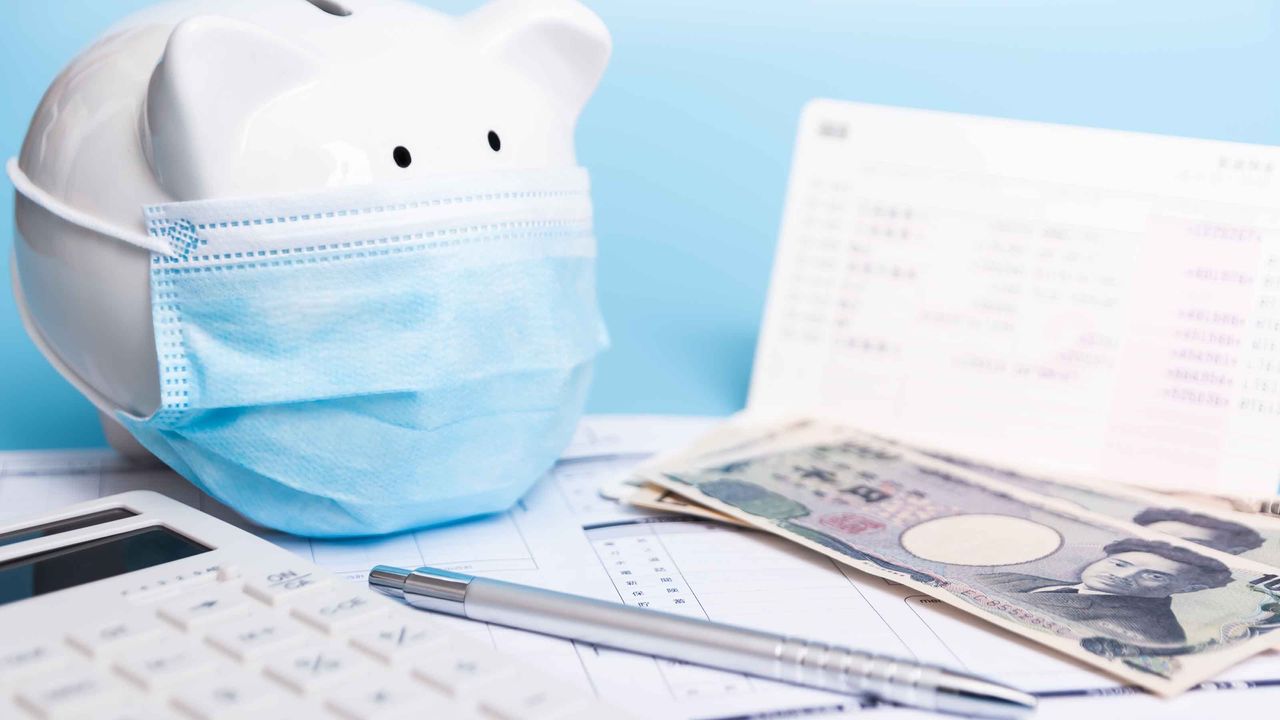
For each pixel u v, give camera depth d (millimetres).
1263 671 397
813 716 358
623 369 773
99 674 326
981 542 499
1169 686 378
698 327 818
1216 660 396
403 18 456
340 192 412
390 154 424
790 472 583
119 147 427
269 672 330
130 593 372
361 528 479
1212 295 610
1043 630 415
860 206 685
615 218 873
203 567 394
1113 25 896
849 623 430
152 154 417
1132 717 366
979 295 656
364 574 462
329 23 438
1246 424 596
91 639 339
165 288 418
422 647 344
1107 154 637
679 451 616
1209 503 570
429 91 437
